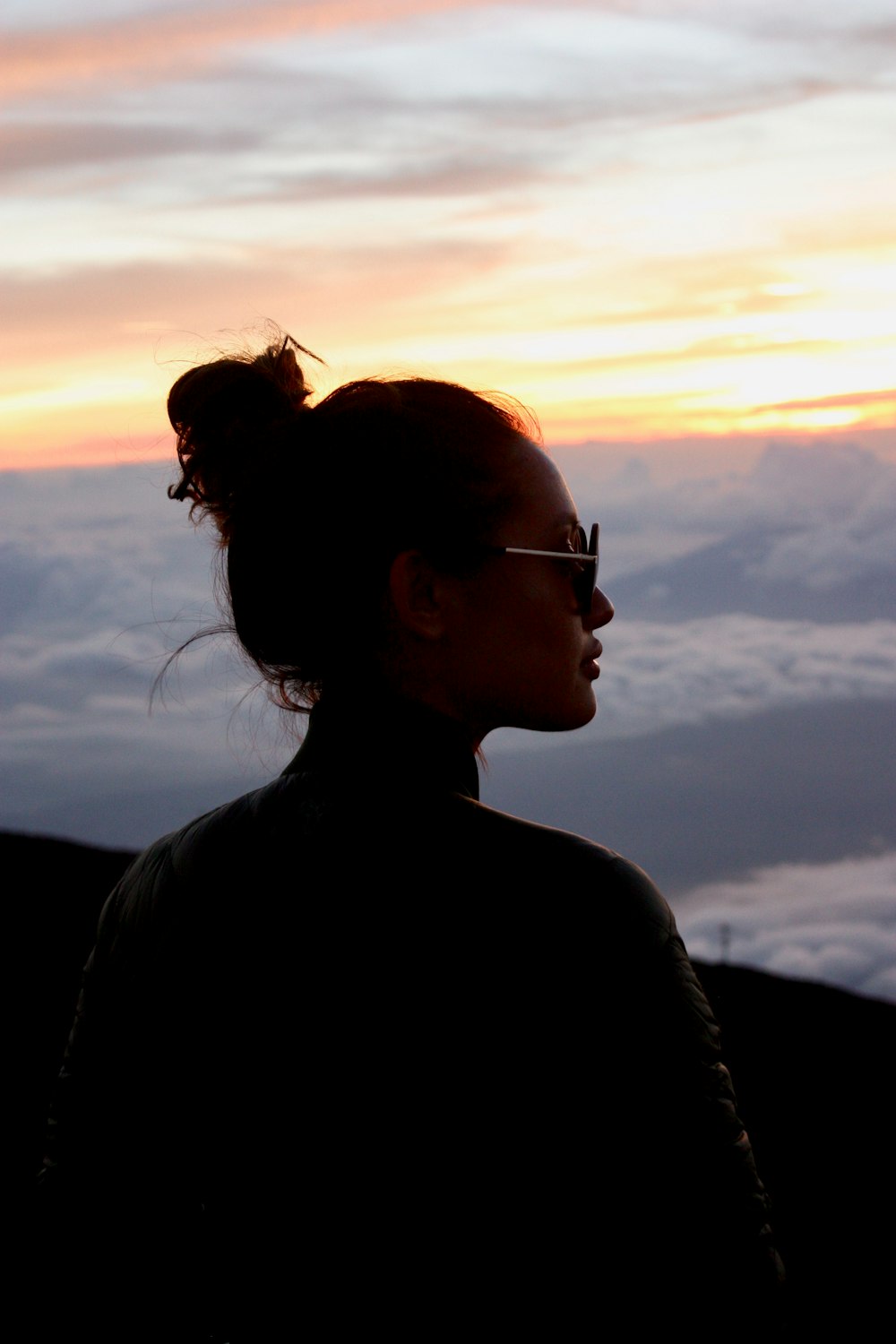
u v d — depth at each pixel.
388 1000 0.89
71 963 7.64
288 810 1.02
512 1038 0.85
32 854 10.76
